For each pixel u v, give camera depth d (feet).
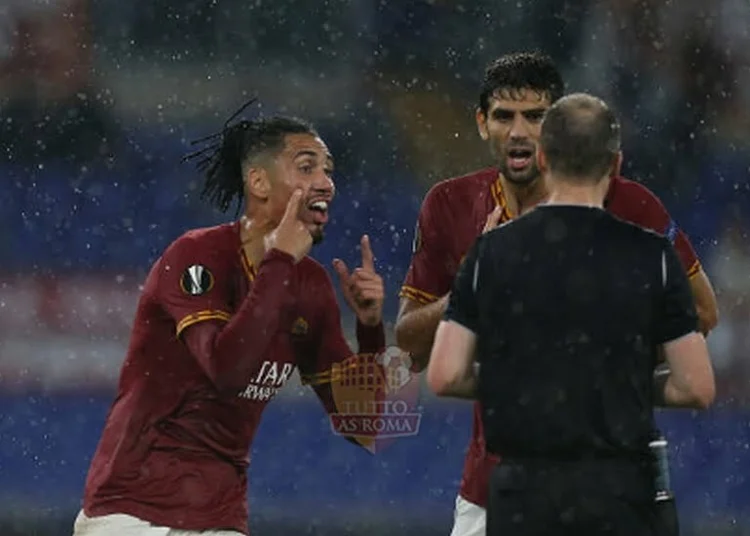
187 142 125.80
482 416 41.52
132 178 122.93
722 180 124.88
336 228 122.52
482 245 41.32
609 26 128.77
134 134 124.98
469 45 129.59
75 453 104.63
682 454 103.24
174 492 48.29
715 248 122.01
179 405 48.42
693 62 127.54
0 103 124.26
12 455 103.91
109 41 128.26
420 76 129.29
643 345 40.11
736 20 127.24
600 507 39.73
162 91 127.65
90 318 111.04
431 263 53.93
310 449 103.50
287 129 48.96
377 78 129.59
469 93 129.08
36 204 120.06
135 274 116.67
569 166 40.68
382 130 128.06
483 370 41.06
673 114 126.72
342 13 129.59
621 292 39.93
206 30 129.49
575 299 39.93
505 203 52.21
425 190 126.00
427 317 52.54
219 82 128.88
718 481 102.94
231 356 45.93
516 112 50.08
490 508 41.24
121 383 49.21
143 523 48.11
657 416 104.17
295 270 49.34
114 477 48.39
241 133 49.80
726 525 101.35
